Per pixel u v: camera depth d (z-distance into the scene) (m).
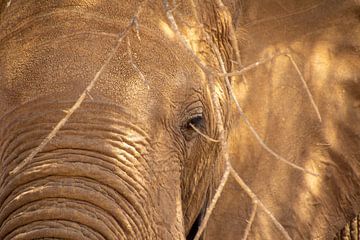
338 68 13.14
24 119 10.20
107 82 10.27
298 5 12.91
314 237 13.06
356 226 14.48
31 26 10.61
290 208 12.98
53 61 10.33
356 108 13.21
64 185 9.86
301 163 13.07
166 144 10.56
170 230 10.41
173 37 10.84
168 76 10.62
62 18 10.57
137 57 10.49
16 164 10.08
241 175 12.88
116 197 9.98
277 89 12.98
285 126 13.02
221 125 9.34
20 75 10.38
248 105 12.92
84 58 10.32
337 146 13.15
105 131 10.10
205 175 11.80
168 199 10.47
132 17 10.22
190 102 10.87
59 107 10.12
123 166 10.09
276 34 12.95
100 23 10.54
